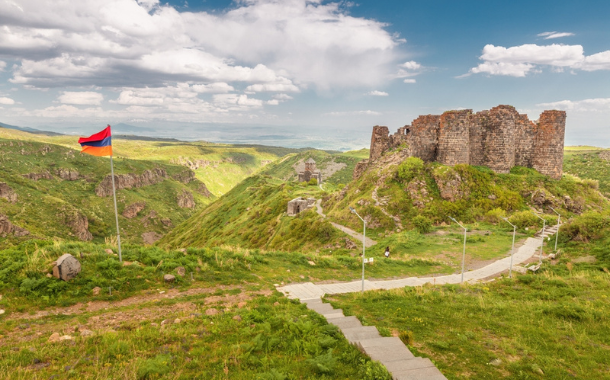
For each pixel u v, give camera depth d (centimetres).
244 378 792
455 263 3084
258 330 1115
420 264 3012
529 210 4762
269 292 1756
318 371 828
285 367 844
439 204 4956
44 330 1134
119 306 1403
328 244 4631
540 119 5472
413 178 5322
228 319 1223
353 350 930
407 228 4675
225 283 1816
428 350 972
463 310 1373
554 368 862
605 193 7850
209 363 877
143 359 874
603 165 10800
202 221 13112
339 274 2433
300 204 7838
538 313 1309
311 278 2214
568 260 2566
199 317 1267
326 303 1571
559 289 1688
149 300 1492
